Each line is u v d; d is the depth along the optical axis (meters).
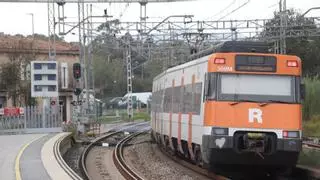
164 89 49.12
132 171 37.69
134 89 197.38
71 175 28.86
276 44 81.25
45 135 59.47
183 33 83.31
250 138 30.41
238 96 30.67
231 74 30.84
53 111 66.56
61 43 119.38
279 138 30.44
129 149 60.00
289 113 30.70
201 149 32.66
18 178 27.86
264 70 30.86
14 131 65.25
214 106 30.62
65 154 52.06
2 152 41.09
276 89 30.89
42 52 104.31
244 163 30.89
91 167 43.97
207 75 31.22
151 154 52.94
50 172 30.06
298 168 33.19
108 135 77.88
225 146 30.33
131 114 125.19
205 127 31.11
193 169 39.03
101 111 125.94
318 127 71.31
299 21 82.25
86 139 68.94
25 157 37.62
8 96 94.19
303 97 31.11
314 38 110.50
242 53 30.92
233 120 30.52
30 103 92.94
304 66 110.81
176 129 41.88
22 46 100.62
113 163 46.88
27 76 95.44
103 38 87.88
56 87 64.62
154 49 88.06
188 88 37.28
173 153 47.69
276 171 32.84
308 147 47.38
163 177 36.50
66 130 69.56
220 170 32.91
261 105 30.56
